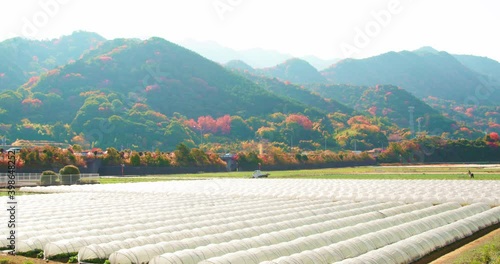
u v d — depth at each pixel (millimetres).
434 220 40562
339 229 36438
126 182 103562
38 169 116312
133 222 42781
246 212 49000
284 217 44500
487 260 28219
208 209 51438
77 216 47625
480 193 63094
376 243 33000
